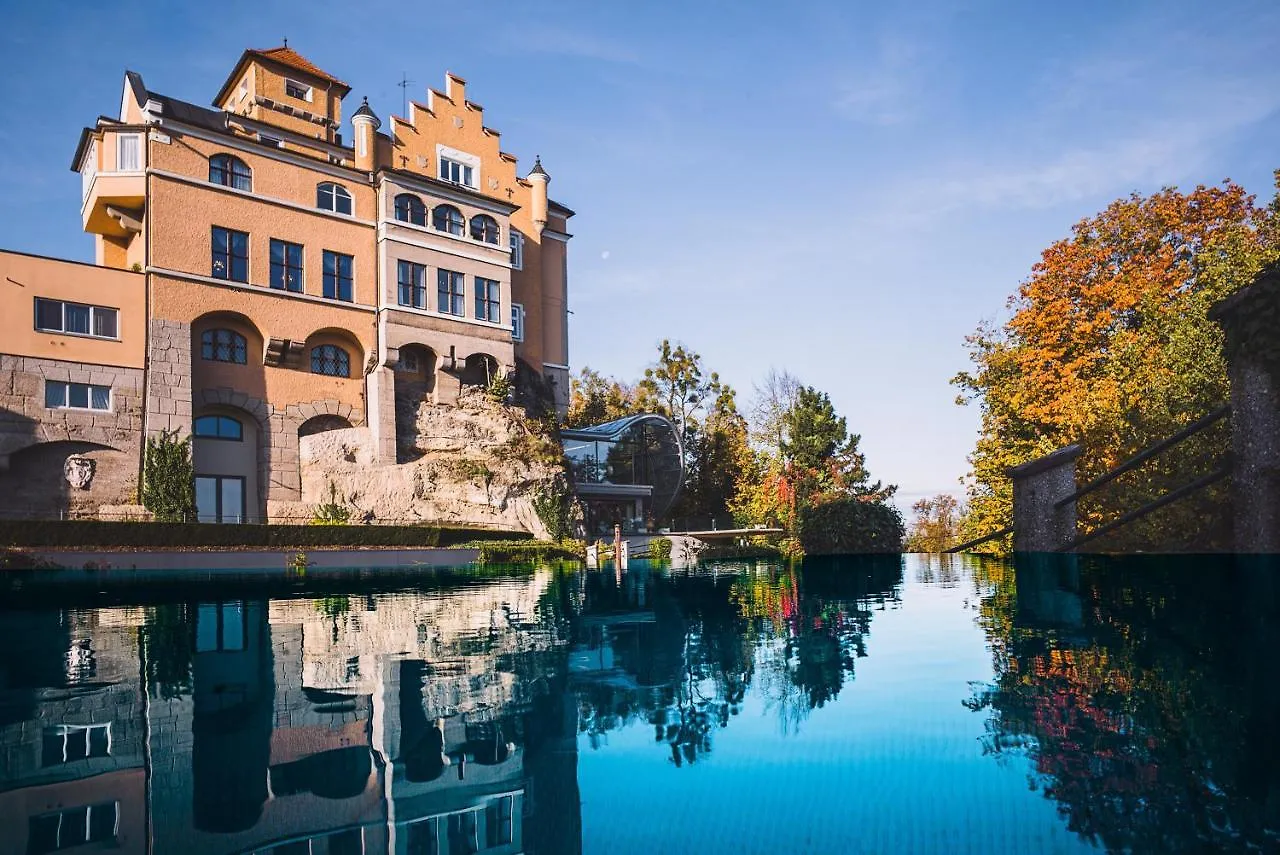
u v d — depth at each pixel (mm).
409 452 39562
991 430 26156
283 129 38438
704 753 3689
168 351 32156
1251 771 3074
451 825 2947
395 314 39375
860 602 8742
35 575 19766
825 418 53781
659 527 51375
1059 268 37062
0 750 3988
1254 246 16812
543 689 5094
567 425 52906
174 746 4023
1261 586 7363
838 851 2533
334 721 4449
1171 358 12633
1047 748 3475
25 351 28969
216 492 34344
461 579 18172
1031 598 7871
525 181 49562
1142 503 10992
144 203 33281
